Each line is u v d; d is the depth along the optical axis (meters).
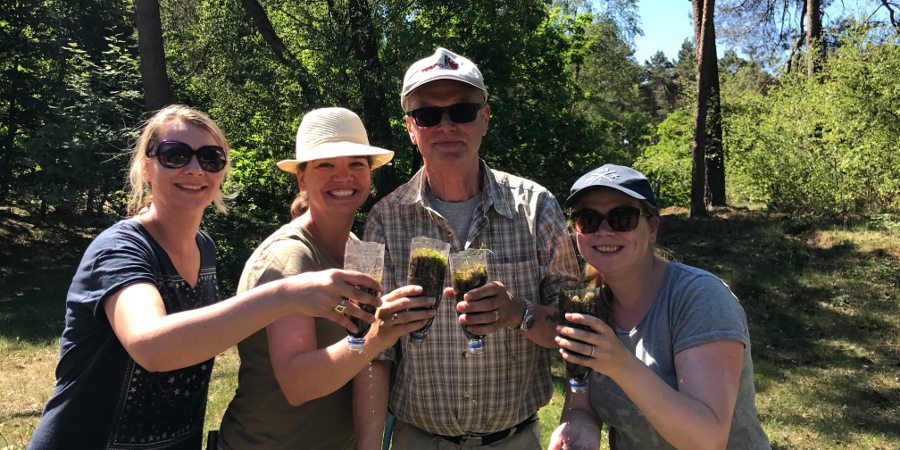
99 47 17.70
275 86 12.15
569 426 2.01
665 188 23.08
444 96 2.20
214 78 14.07
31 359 7.15
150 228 1.90
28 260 15.62
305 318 1.89
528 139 12.70
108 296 1.58
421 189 2.34
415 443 2.34
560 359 6.66
